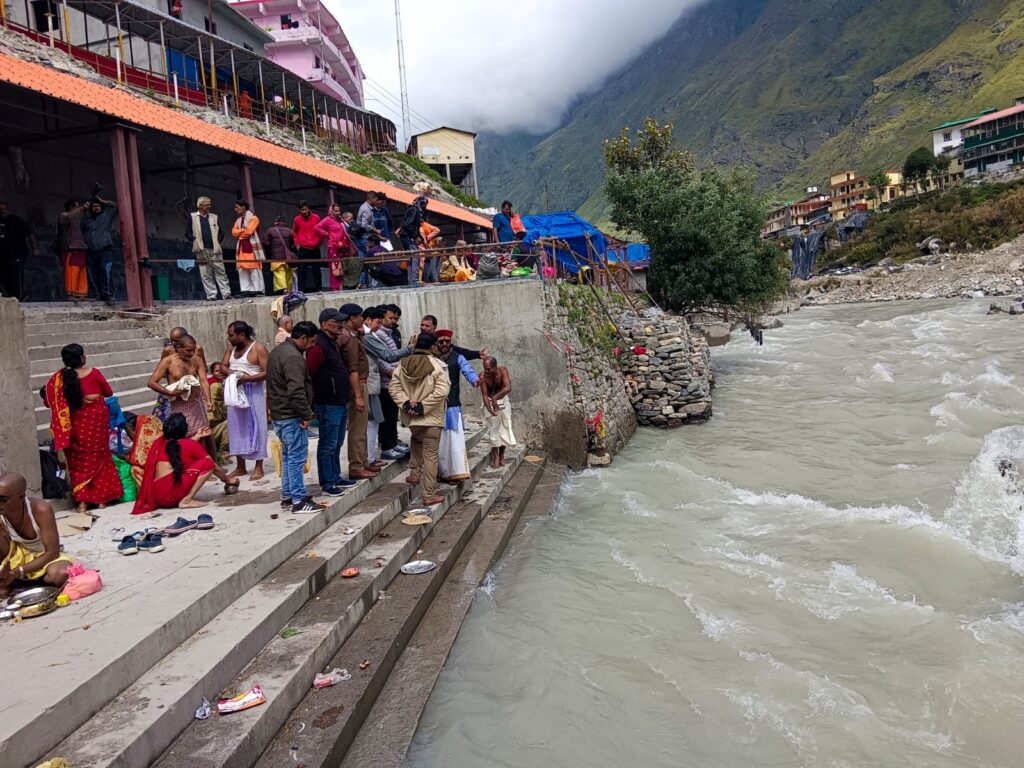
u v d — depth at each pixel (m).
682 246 20.33
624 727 4.39
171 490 6.33
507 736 4.27
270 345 11.39
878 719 4.47
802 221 110.56
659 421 13.81
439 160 49.69
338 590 5.33
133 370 9.20
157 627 3.88
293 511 6.10
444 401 7.37
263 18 41.12
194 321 10.79
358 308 7.16
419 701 4.49
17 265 9.76
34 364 7.90
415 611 5.44
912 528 7.55
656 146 27.36
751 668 5.04
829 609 5.95
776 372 19.25
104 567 4.83
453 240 25.30
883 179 95.19
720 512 8.56
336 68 45.34
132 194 10.80
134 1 22.41
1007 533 7.51
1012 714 4.49
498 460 9.77
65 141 12.92
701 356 15.52
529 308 11.28
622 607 6.00
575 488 9.91
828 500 8.91
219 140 12.73
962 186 70.69
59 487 6.28
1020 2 180.88
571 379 11.16
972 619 5.74
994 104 142.62
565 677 4.91
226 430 8.58
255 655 4.30
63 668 3.41
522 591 6.32
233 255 16.78
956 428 11.99
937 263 54.62
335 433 6.64
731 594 6.25
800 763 4.07
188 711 3.56
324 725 3.92
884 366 18.42
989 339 21.73
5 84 9.69
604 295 15.50
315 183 17.34
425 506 7.39
